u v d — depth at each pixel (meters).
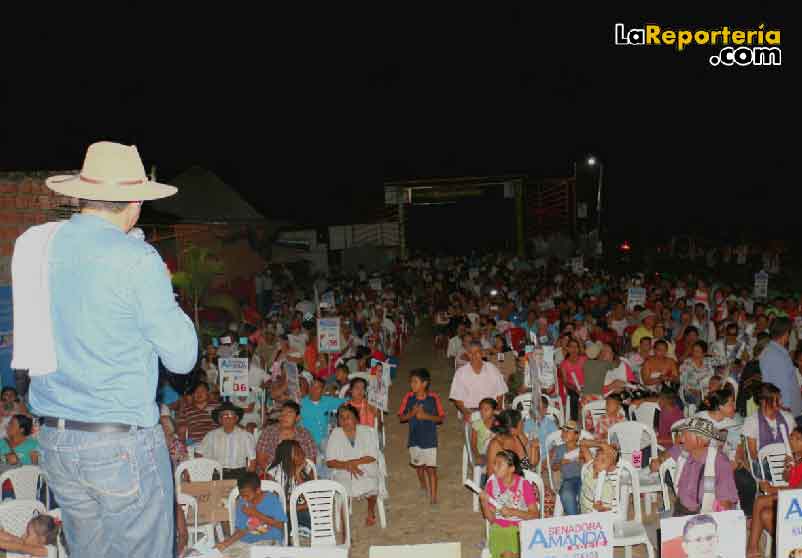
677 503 7.41
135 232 2.73
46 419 2.48
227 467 9.77
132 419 2.48
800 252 35.22
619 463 7.87
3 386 11.29
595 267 37.31
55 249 2.50
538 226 39.25
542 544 5.15
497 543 7.47
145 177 2.70
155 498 2.54
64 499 2.53
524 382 12.82
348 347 16.02
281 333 15.91
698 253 39.50
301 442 9.52
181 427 10.91
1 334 11.21
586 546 5.21
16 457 9.41
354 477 9.27
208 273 18.89
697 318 16.20
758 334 12.47
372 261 35.50
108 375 2.44
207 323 18.75
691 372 12.16
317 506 8.06
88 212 2.59
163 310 2.46
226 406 9.88
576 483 8.58
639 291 18.69
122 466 2.45
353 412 9.46
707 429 7.16
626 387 11.88
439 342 22.58
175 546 2.74
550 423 9.84
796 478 7.71
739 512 5.28
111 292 2.42
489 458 8.42
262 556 4.69
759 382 9.53
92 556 2.57
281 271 28.75
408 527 9.45
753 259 34.72
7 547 5.43
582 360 12.38
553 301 20.30
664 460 8.84
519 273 31.36
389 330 20.27
